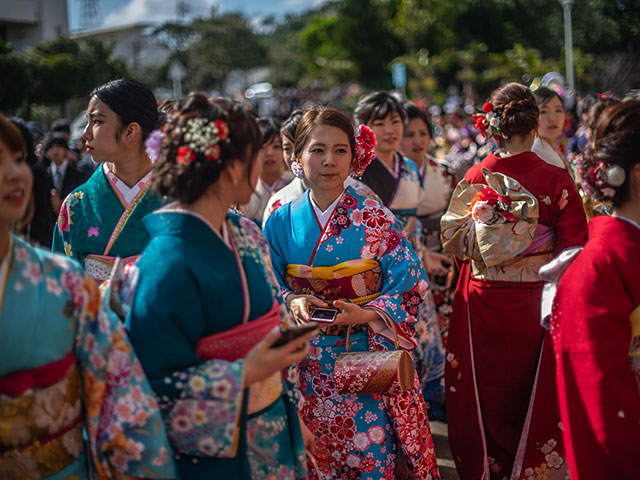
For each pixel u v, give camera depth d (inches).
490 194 127.4
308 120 120.7
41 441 72.6
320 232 120.0
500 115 131.6
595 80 685.9
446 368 145.1
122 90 119.0
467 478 140.7
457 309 142.2
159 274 78.2
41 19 1318.9
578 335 82.5
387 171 185.2
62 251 125.1
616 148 82.0
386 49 1959.9
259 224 191.5
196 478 81.9
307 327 79.2
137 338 78.7
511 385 133.8
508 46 1653.5
